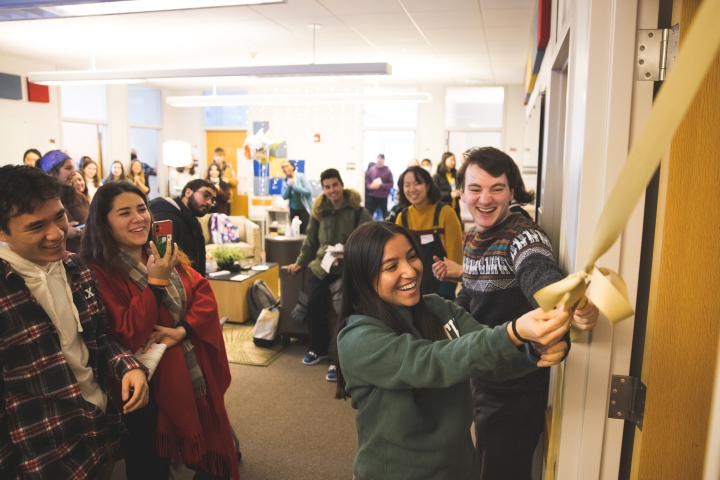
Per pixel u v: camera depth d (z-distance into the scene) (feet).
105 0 10.93
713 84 3.21
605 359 3.77
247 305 15.70
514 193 5.06
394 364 3.51
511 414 5.10
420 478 3.71
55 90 27.27
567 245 4.40
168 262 5.65
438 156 33.81
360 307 4.01
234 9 16.81
